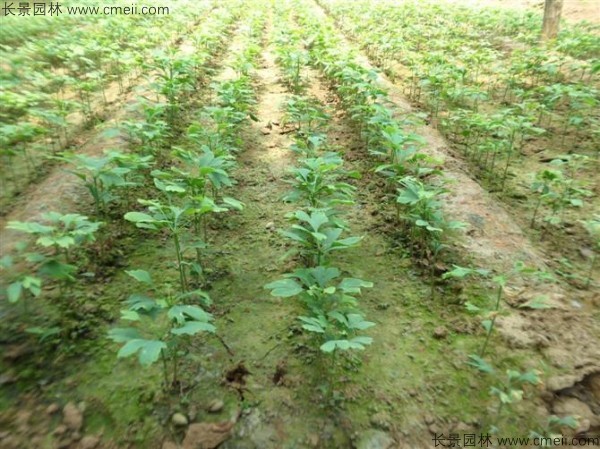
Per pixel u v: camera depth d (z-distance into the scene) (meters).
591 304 3.72
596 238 4.57
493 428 2.68
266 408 2.83
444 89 7.62
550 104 6.99
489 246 4.23
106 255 4.04
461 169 5.72
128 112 6.91
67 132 6.44
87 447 2.53
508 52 11.37
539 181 5.19
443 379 3.05
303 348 3.29
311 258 4.15
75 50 7.96
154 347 2.40
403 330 3.50
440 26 13.48
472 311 3.57
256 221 4.90
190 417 2.73
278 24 13.72
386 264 4.29
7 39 9.55
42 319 3.28
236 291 3.87
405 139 4.85
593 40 9.63
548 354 3.16
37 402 2.76
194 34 12.59
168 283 3.85
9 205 4.73
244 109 6.77
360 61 9.89
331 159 4.48
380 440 2.66
